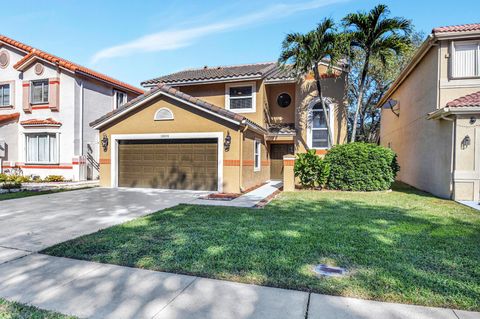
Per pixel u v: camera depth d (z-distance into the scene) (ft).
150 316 10.64
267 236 19.80
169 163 46.47
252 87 52.80
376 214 27.07
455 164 35.94
